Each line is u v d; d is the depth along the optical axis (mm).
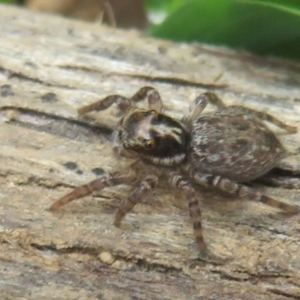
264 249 70
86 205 71
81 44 77
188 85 76
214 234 71
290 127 74
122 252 70
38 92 74
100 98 75
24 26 77
